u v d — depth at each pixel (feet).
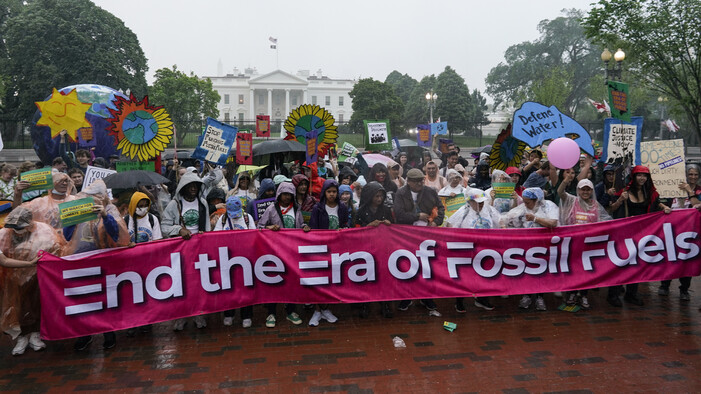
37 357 15.34
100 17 120.06
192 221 17.46
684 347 15.64
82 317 15.40
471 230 18.48
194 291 16.79
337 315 18.92
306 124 27.53
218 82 254.47
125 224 16.52
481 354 15.15
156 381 13.55
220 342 16.31
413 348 15.65
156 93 132.05
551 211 18.89
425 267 18.34
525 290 18.71
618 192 21.68
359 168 36.60
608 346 15.74
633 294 20.15
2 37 123.65
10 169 22.81
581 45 205.16
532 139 22.41
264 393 12.81
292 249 17.57
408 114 177.58
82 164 29.17
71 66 113.91
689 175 22.03
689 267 19.80
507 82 221.25
